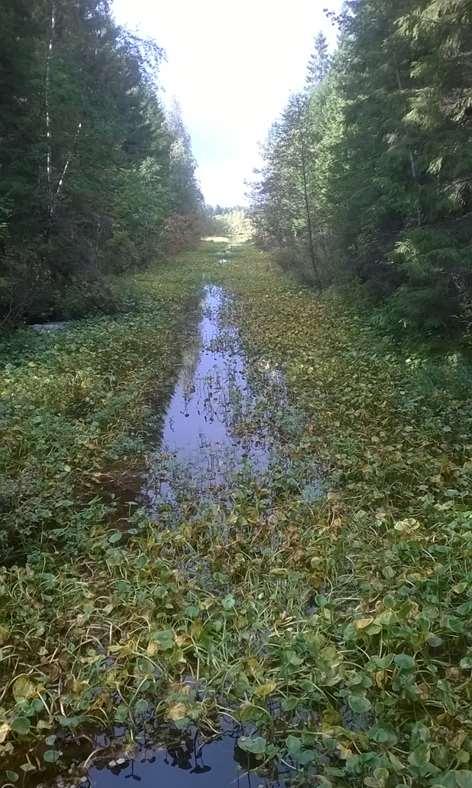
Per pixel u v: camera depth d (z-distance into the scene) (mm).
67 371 10039
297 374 10391
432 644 3512
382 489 5973
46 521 5570
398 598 4031
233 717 3299
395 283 14320
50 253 15086
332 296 17922
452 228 9930
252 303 19578
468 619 3828
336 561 4719
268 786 3080
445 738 2955
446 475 6184
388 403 8336
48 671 3730
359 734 2998
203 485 6602
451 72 9156
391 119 11875
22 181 14148
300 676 3510
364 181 13938
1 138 14047
